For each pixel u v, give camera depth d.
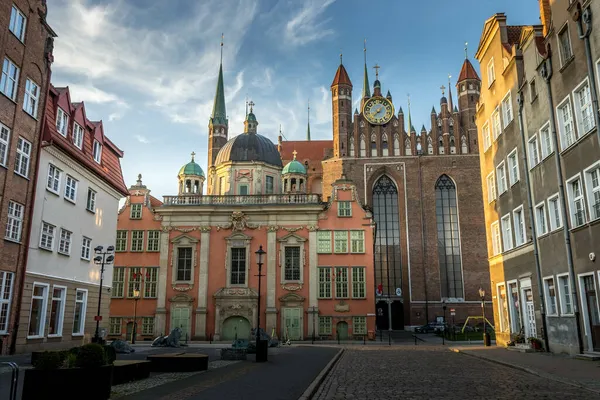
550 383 15.70
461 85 82.12
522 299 31.28
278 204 52.56
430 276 74.81
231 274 51.66
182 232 52.72
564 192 25.31
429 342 48.97
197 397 12.41
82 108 34.00
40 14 27.95
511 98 32.75
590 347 23.16
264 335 38.16
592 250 22.69
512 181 33.12
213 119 96.75
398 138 80.44
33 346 27.17
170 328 50.31
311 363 22.59
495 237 37.12
